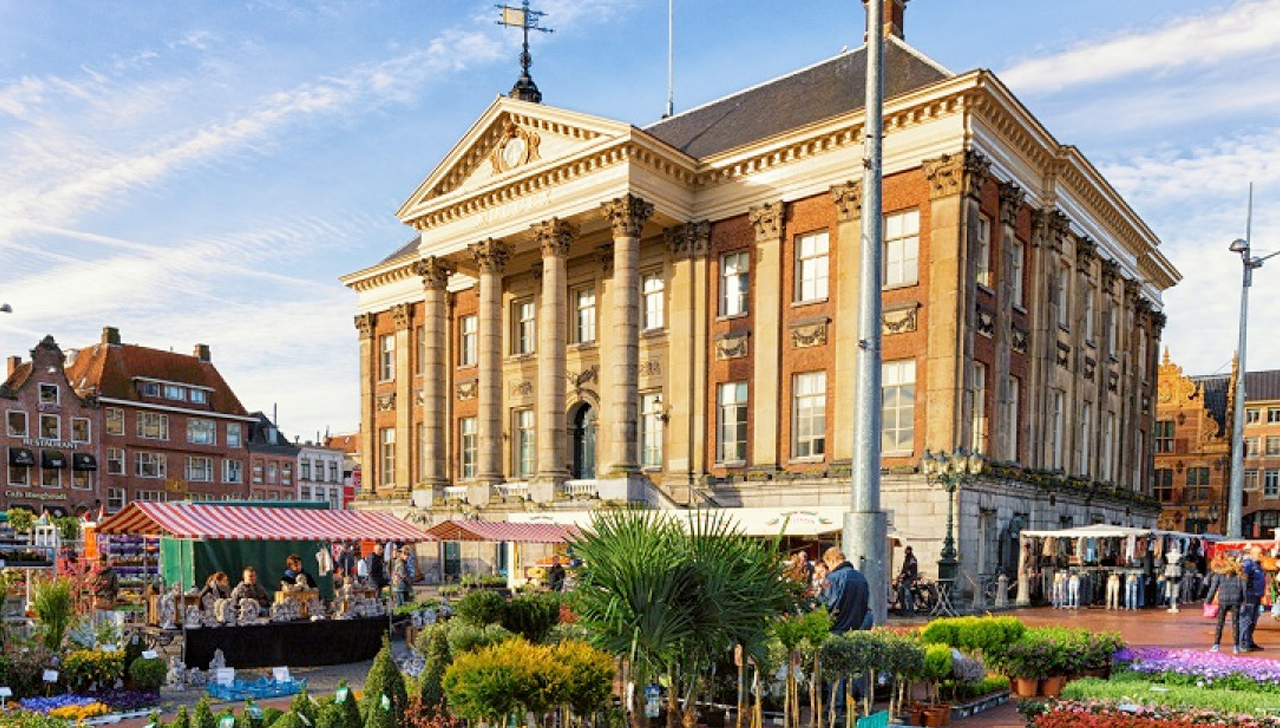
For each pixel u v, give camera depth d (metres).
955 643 12.55
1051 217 32.78
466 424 43.53
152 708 12.70
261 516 19.41
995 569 27.50
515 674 6.29
